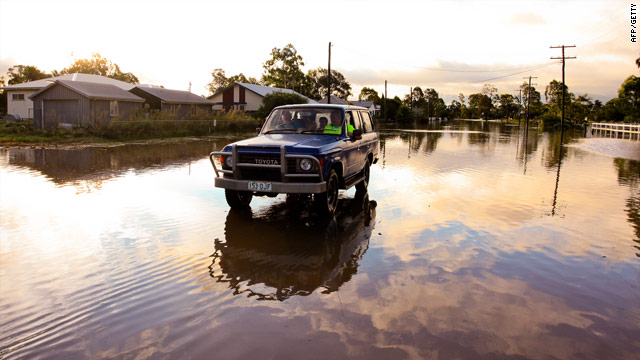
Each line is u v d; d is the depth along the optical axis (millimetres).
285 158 6574
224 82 92500
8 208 7668
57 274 4633
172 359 3037
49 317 3662
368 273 4730
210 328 3480
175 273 4684
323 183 6633
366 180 9891
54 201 8266
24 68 68750
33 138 22469
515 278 4629
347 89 102500
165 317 3672
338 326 3521
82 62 85000
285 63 72875
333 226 6723
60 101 29328
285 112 8305
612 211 7871
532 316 3744
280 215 7371
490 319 3676
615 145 26172
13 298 4027
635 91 62375
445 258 5258
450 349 3188
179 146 21891
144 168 13086
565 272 4820
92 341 3283
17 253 5301
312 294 4160
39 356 3076
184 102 39188
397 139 31391
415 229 6586
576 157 18234
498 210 7910
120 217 7109
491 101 153625
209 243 5770
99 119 25844
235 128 35156
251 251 5457
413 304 3951
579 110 66875
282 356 3072
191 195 8977
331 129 7887
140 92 37750
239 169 6938
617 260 5234
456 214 7590
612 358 3109
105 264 4945
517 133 43312
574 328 3541
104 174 11742
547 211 7844
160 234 6176
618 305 3994
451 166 14672
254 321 3602
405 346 3217
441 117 146000
